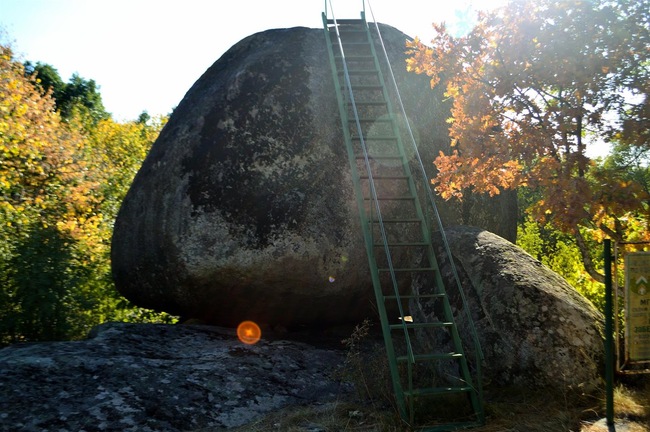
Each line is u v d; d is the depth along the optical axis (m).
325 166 7.35
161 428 4.91
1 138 11.36
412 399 4.89
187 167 7.16
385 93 7.43
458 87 6.62
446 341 6.07
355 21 8.81
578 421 4.82
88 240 8.59
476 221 8.46
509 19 5.98
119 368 5.68
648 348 4.83
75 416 4.87
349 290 7.32
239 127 7.32
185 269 6.84
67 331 7.28
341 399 5.70
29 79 16.28
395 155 7.80
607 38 5.61
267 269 6.89
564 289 6.05
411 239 7.55
